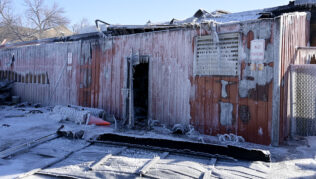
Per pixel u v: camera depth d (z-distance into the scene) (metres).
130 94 8.12
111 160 4.83
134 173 4.19
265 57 6.06
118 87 9.19
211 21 6.75
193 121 7.39
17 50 13.83
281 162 4.90
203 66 7.14
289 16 6.54
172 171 4.26
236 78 6.54
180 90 7.64
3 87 13.67
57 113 9.34
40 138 6.34
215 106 6.95
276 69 5.90
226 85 6.73
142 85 11.69
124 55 9.01
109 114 9.47
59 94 11.52
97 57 9.91
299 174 4.30
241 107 6.48
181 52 7.60
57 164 4.70
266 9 11.16
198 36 7.19
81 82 10.55
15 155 5.17
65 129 6.88
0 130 7.34
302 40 7.91
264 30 6.06
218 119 6.89
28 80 13.19
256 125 6.24
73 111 8.94
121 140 6.15
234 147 5.09
